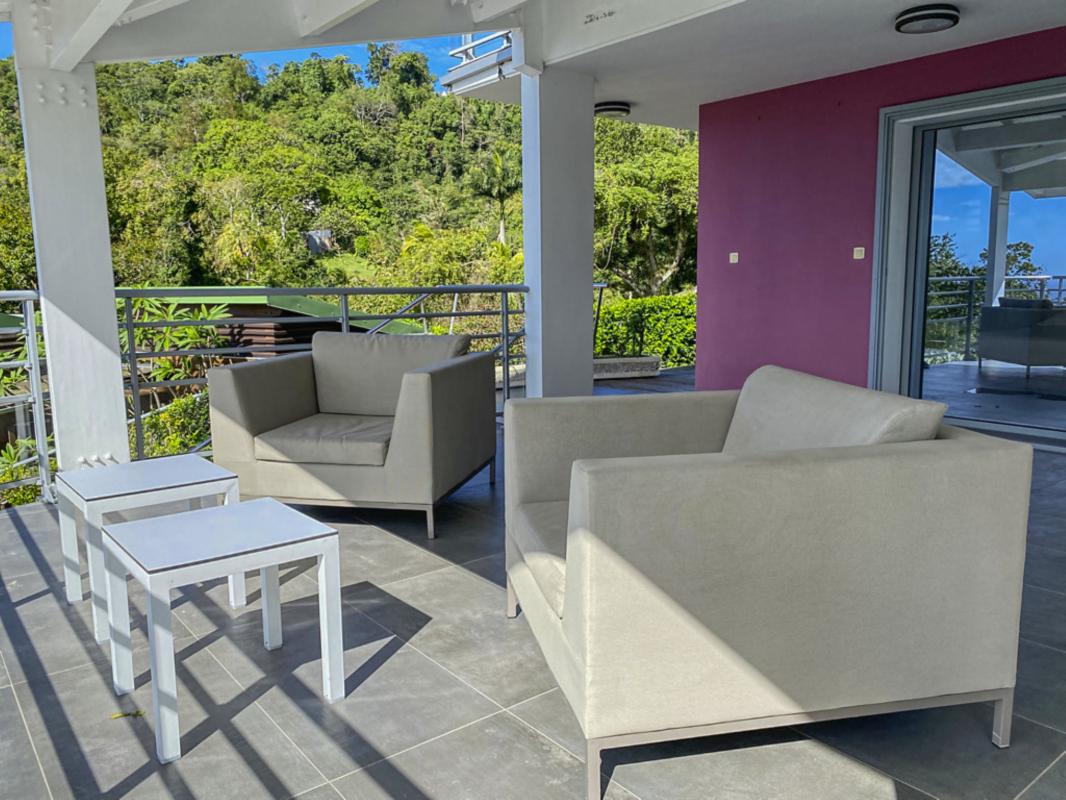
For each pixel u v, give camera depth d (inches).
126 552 73.7
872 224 207.3
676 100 240.1
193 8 150.9
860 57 193.6
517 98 253.0
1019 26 170.9
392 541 126.8
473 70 225.6
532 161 201.2
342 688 79.4
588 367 213.3
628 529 60.2
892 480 64.2
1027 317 193.5
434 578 111.1
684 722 63.8
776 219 229.1
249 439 133.0
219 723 75.8
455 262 783.7
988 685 69.2
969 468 65.5
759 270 235.6
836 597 64.9
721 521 61.6
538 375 207.2
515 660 87.2
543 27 194.7
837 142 212.4
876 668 66.7
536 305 205.2
